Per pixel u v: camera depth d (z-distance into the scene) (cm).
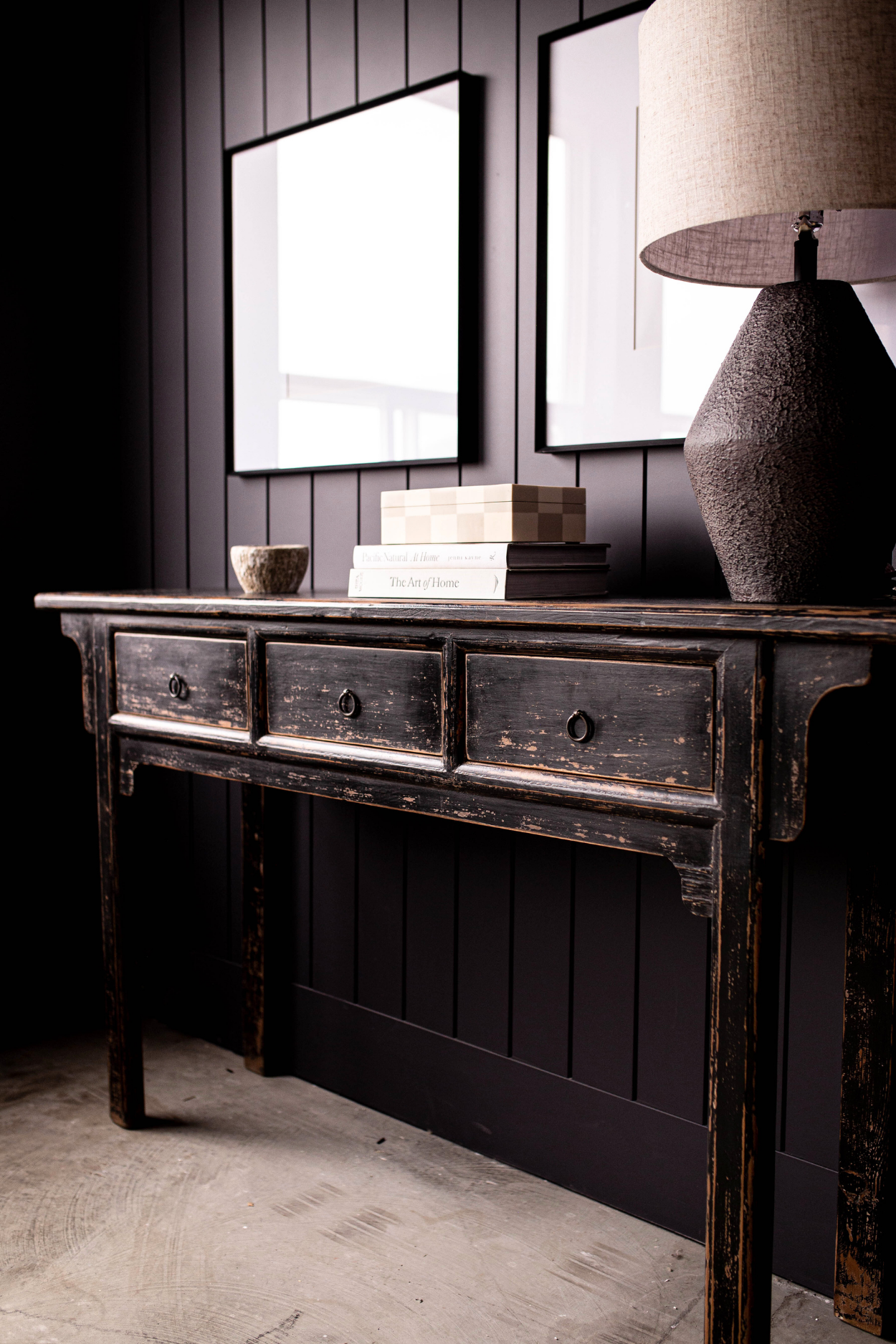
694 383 157
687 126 112
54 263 242
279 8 210
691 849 109
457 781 129
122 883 186
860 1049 139
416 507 147
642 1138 166
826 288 116
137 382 248
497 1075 184
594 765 116
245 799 212
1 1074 215
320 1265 152
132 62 241
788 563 115
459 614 124
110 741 183
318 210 205
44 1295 146
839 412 109
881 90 104
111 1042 192
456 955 190
